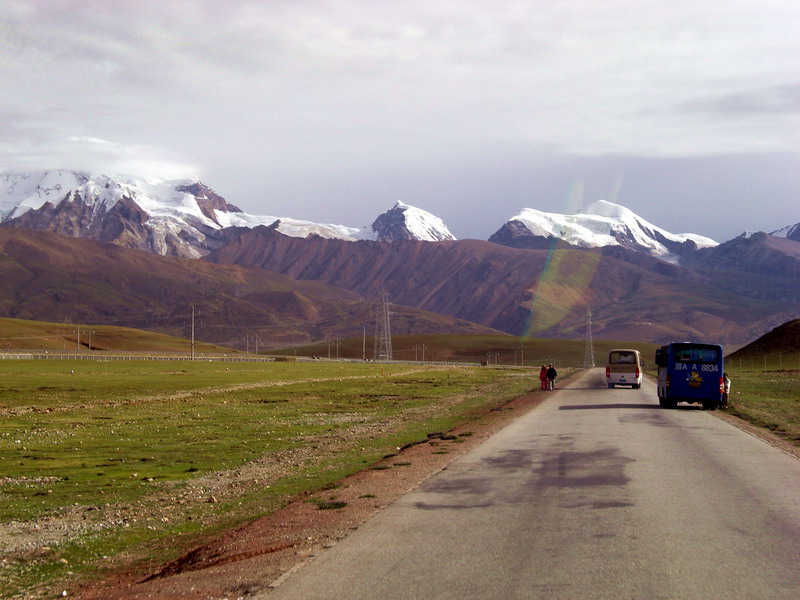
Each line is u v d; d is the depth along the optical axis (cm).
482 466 2003
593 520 1338
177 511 1692
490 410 4353
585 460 2091
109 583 1106
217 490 1975
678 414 3794
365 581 993
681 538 1203
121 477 2242
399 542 1197
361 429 3544
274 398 5897
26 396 5875
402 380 9006
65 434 3431
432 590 951
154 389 6831
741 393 6062
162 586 1030
